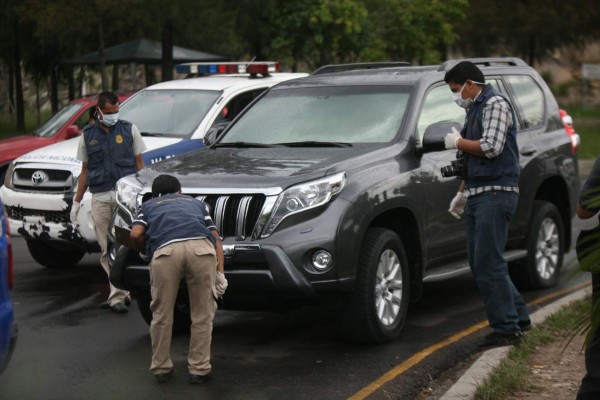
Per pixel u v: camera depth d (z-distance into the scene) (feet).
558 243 41.60
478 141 29.35
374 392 26.78
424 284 43.11
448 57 163.32
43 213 43.14
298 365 29.60
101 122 37.27
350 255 29.50
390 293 31.89
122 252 31.30
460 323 35.24
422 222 33.19
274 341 32.73
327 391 26.89
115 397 26.45
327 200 29.53
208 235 27.58
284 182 29.63
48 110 168.14
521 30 147.54
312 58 132.87
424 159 33.73
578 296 37.01
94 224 37.55
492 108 29.40
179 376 28.55
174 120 48.80
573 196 42.27
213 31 112.27
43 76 136.98
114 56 108.17
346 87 36.55
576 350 30.09
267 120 36.45
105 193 37.22
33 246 46.16
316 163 30.99
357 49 131.03
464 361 30.07
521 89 40.88
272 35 126.21
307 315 36.73
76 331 34.14
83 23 98.48
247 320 36.06
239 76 55.01
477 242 30.12
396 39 136.56
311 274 29.01
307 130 35.14
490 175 29.68
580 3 145.38
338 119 35.14
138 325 35.09
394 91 35.55
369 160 31.71
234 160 32.50
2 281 23.45
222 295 29.07
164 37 105.81
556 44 156.35
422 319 35.99
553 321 33.50
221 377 28.37
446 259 35.24
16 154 58.70
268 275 28.81
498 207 29.73
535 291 40.73
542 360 29.14
